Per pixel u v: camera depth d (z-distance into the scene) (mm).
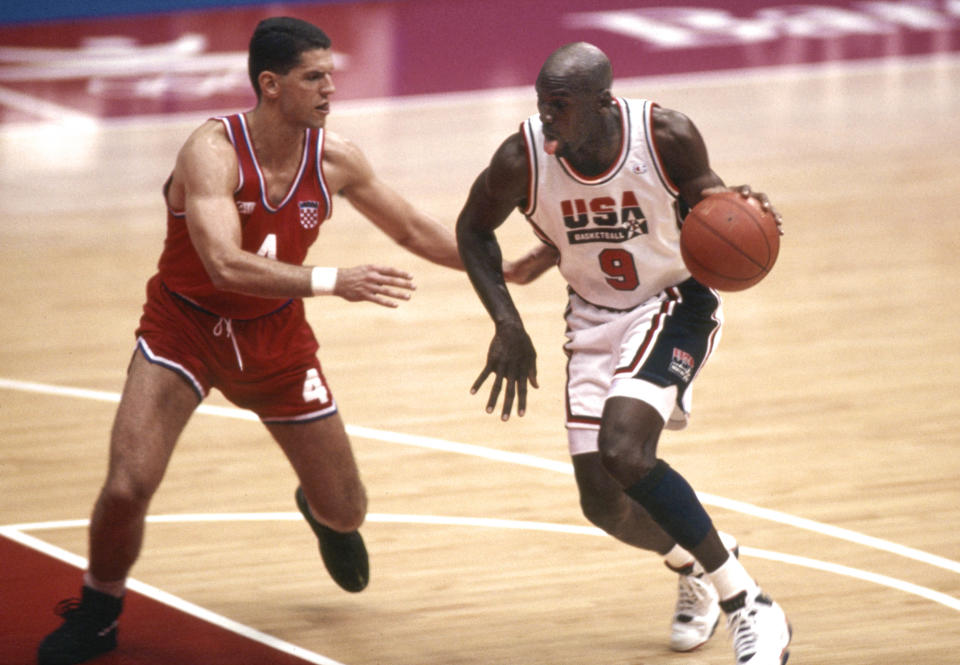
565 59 9266
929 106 35750
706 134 33281
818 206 26688
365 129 34938
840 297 21203
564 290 22250
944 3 49969
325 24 48000
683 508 9445
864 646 10570
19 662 10430
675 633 10672
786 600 11531
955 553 12398
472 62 42531
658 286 10242
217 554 12906
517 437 16000
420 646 10867
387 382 18031
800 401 16844
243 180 10016
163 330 10297
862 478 14336
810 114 35281
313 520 11398
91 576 10344
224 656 10633
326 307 21609
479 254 10328
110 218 27453
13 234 26281
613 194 9734
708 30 46375
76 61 43188
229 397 10852
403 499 14188
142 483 9836
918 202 26766
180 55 43719
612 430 9492
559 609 11562
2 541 13141
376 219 11172
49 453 15703
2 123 36375
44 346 19781
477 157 31594
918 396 16859
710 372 18109
